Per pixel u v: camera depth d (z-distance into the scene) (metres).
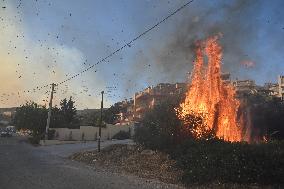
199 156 18.23
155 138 24.59
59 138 65.31
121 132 65.12
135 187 15.34
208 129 22.75
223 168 16.02
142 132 26.41
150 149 25.17
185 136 23.16
